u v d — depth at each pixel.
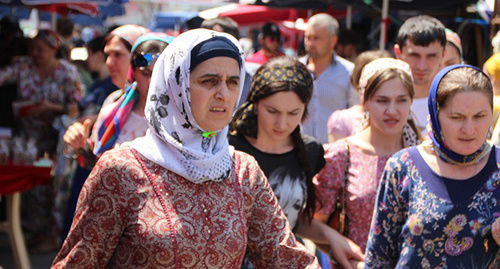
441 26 5.01
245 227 2.53
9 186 5.86
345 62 7.13
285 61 3.62
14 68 7.59
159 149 2.43
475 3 10.05
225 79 2.47
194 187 2.44
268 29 9.73
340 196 3.76
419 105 5.02
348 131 5.05
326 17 7.03
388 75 3.66
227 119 2.51
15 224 6.12
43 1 8.99
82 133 4.28
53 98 7.59
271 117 3.56
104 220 2.38
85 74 9.37
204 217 2.41
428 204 2.94
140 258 2.35
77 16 19.44
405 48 5.07
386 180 3.09
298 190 3.68
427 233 2.93
